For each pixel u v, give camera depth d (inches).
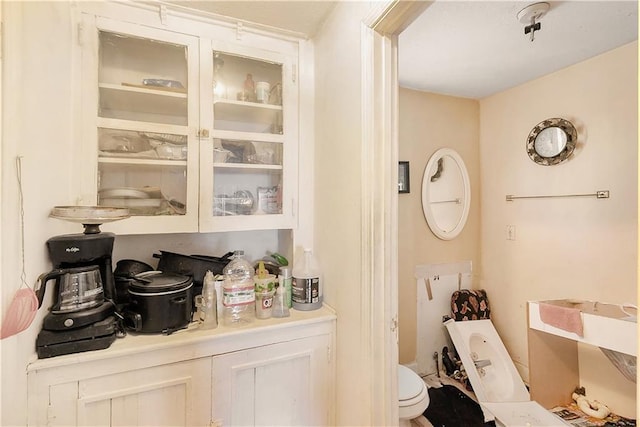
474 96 99.3
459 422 74.1
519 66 78.5
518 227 90.9
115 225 50.6
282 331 51.2
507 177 94.0
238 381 48.4
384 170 45.3
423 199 94.0
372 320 44.8
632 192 67.6
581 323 64.3
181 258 58.3
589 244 74.7
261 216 60.9
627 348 58.1
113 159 51.1
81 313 40.1
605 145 71.9
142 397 42.6
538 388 75.5
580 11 56.7
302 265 61.9
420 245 94.1
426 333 94.6
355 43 48.0
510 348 92.7
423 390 59.4
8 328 30.7
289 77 62.8
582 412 74.0
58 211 39.8
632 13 57.2
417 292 93.6
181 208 56.5
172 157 55.1
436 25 61.2
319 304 58.5
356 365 48.0
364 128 45.4
